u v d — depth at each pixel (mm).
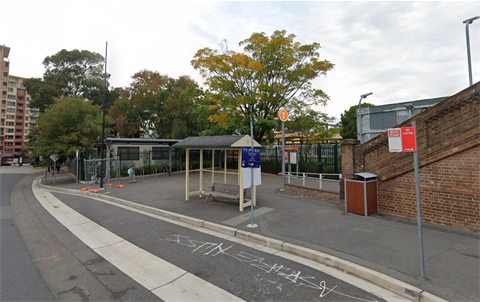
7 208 10930
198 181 17359
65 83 44062
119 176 19281
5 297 3842
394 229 6223
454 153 6199
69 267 4879
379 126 14719
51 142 20078
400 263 4461
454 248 5023
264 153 21844
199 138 10430
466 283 3795
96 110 23328
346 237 5777
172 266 4836
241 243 5973
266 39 18734
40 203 11898
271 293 3830
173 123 32344
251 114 19297
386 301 3596
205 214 8289
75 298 3807
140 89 35562
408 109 13570
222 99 19266
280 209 8547
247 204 8922
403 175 7266
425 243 5312
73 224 7957
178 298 3766
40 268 4855
